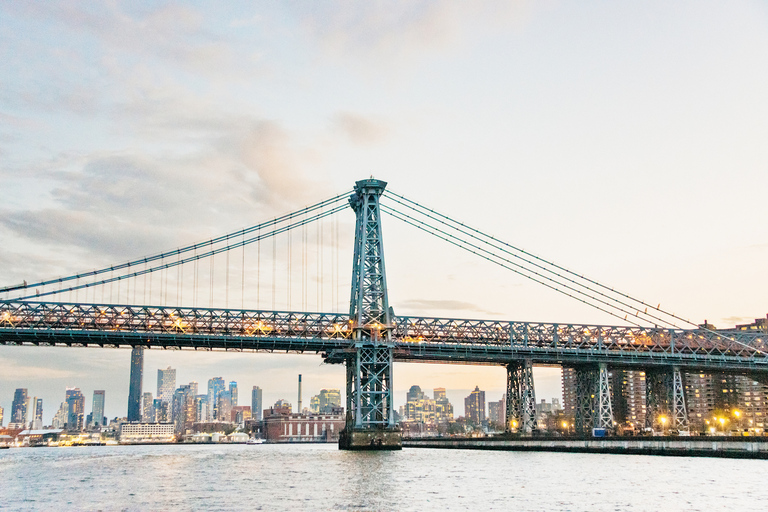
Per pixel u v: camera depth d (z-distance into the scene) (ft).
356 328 503.20
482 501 222.48
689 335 597.52
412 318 545.44
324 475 318.04
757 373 622.13
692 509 206.08
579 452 510.99
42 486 288.10
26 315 469.57
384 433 502.79
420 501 222.28
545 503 217.97
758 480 280.10
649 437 462.60
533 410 556.10
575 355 562.25
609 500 224.12
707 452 424.46
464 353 543.39
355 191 541.75
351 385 530.27
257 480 298.56
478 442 616.39
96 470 392.88
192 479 310.65
